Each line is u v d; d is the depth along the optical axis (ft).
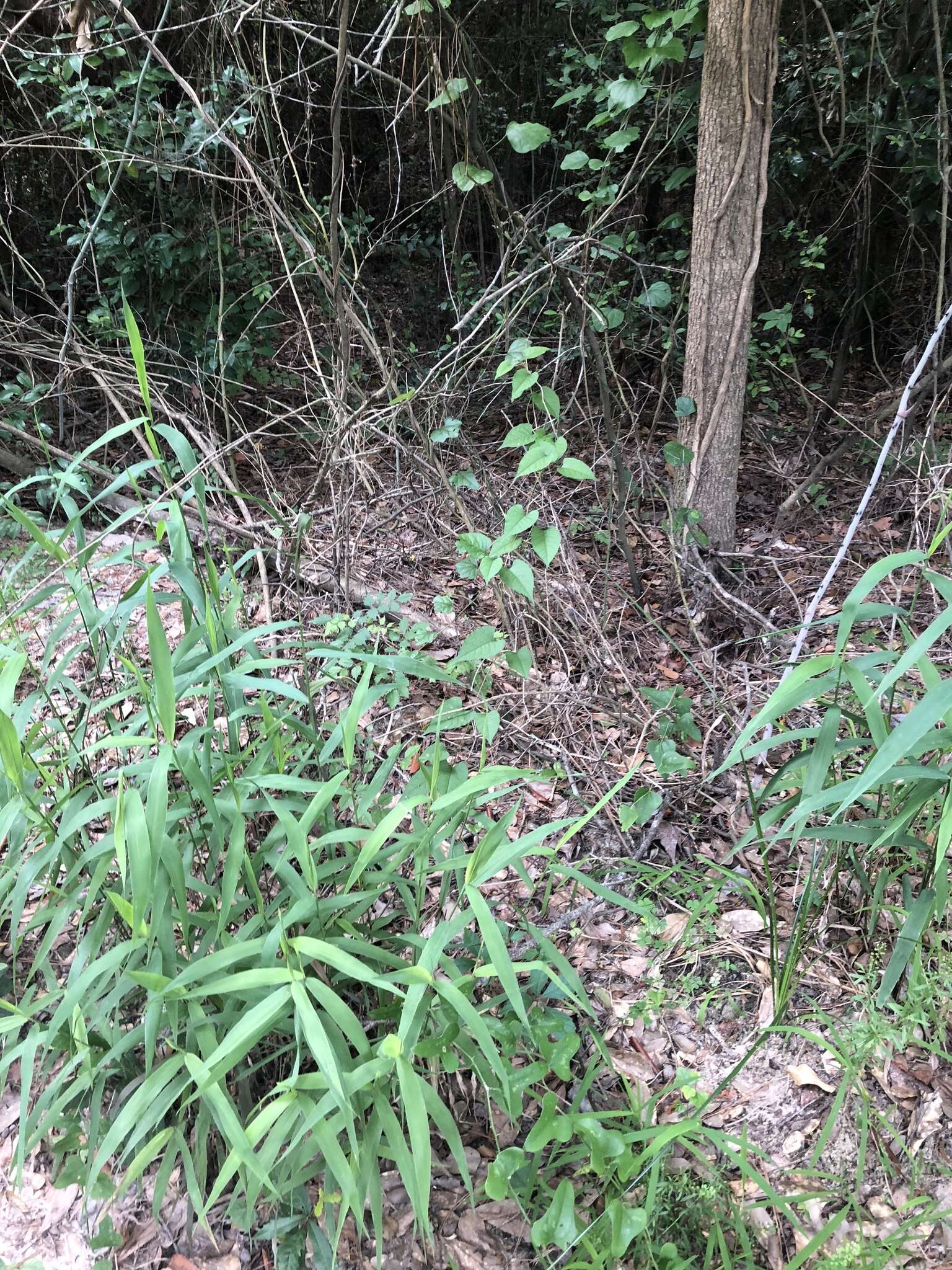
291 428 14.66
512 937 6.95
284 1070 5.69
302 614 9.57
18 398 13.98
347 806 6.13
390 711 9.22
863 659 5.32
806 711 8.79
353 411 12.05
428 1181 3.95
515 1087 4.75
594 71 13.85
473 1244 5.19
